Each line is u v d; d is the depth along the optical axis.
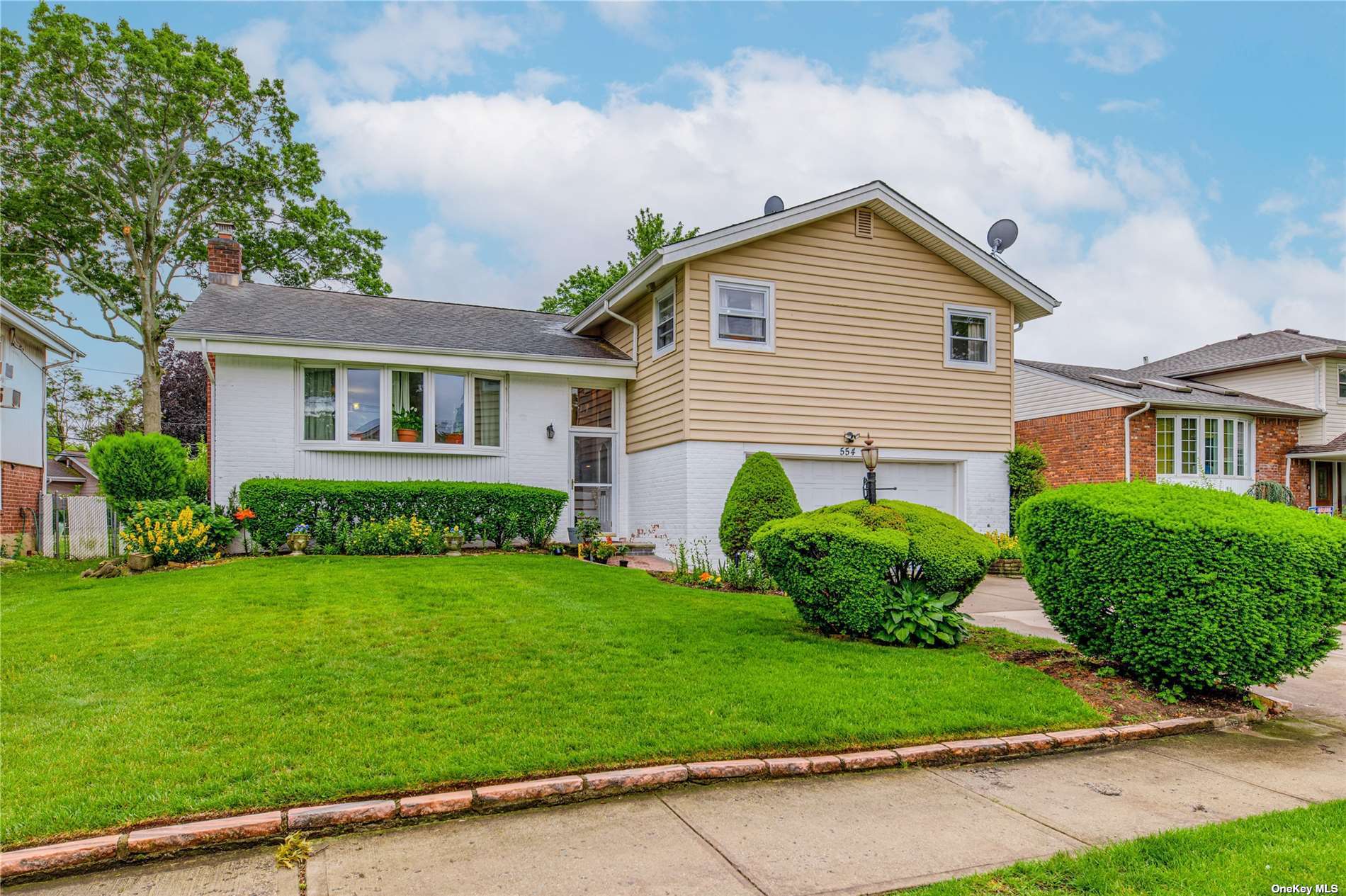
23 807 3.38
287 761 3.90
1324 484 21.72
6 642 6.24
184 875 3.04
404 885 2.97
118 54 23.36
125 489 12.02
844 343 13.18
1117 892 2.92
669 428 12.82
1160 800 3.95
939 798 3.93
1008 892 2.95
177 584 8.89
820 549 6.93
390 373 13.21
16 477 15.35
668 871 3.10
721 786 4.01
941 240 13.45
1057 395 20.78
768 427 12.63
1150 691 5.68
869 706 4.98
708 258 12.37
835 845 3.37
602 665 5.75
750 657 6.09
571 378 14.69
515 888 2.96
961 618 7.02
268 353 12.14
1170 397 19.30
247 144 26.05
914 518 7.27
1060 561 6.14
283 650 6.04
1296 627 5.17
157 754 3.98
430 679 5.32
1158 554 5.46
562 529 14.36
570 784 3.78
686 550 12.05
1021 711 5.06
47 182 22.91
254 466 12.39
